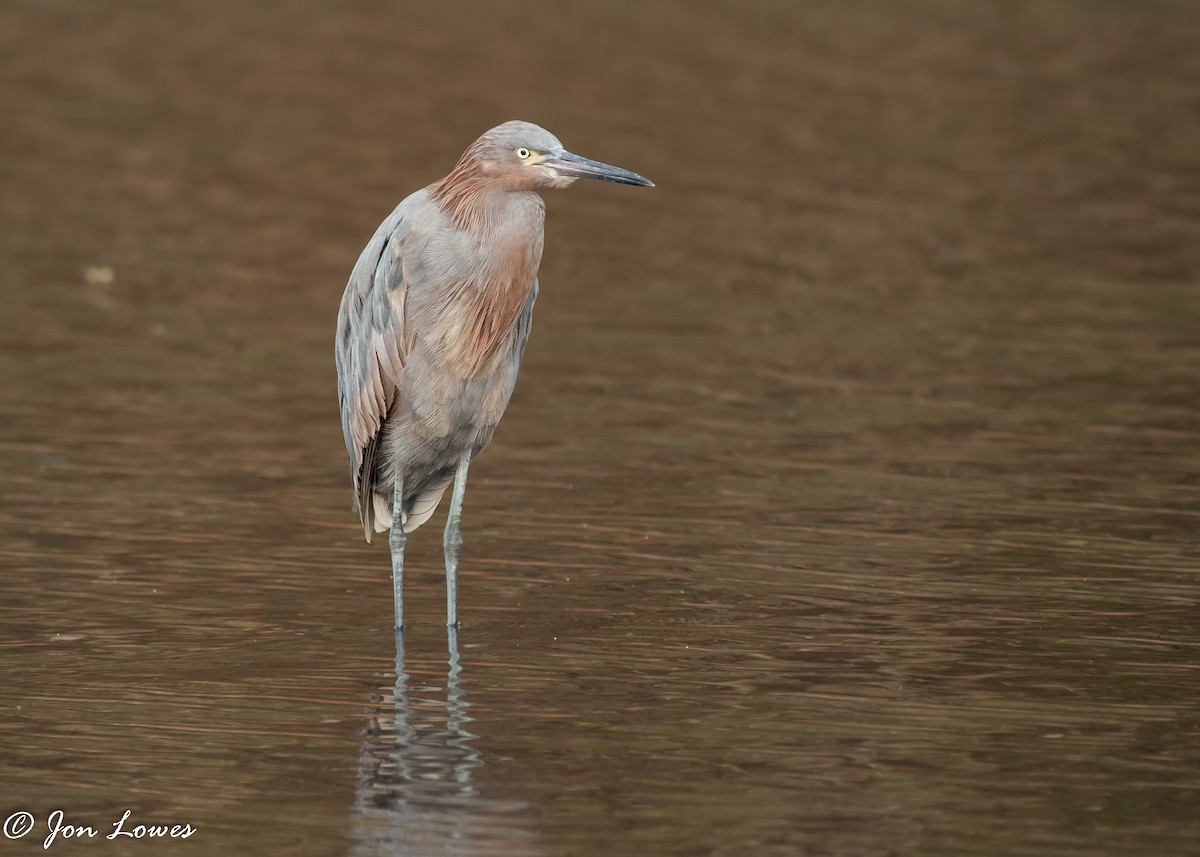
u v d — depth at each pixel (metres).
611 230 26.06
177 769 9.86
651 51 36.69
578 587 13.31
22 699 10.85
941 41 39.03
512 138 12.46
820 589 13.25
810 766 10.02
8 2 38.59
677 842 9.01
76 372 19.06
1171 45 39.25
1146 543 14.34
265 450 16.75
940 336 21.38
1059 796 9.65
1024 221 26.98
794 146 30.67
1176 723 10.73
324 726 10.53
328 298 22.61
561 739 10.39
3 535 14.00
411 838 9.02
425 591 13.26
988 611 12.80
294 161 28.67
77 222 25.23
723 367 19.94
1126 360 20.39
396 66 34.59
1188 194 28.61
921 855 8.89
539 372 19.62
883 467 16.42
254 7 39.41
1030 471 16.33
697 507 15.19
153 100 31.91
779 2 42.19
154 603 12.70
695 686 11.31
